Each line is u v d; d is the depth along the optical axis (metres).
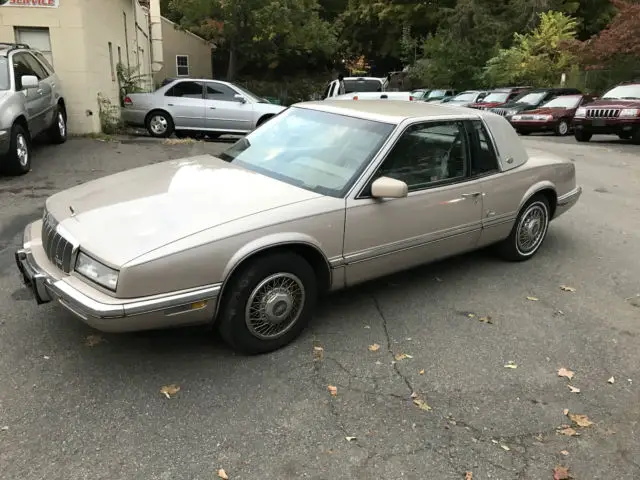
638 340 4.04
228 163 4.36
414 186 4.16
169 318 3.13
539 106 20.12
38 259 3.50
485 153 4.78
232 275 3.34
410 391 3.30
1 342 3.60
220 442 2.80
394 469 2.68
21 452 2.67
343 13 44.94
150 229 3.20
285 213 3.49
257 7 31.92
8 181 8.04
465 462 2.75
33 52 9.84
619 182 9.75
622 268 5.45
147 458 2.68
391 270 4.22
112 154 10.48
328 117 4.52
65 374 3.30
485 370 3.56
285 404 3.12
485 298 4.63
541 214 5.52
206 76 36.91
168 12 40.38
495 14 36.38
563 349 3.87
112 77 14.27
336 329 3.99
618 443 2.95
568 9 34.78
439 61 34.94
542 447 2.89
